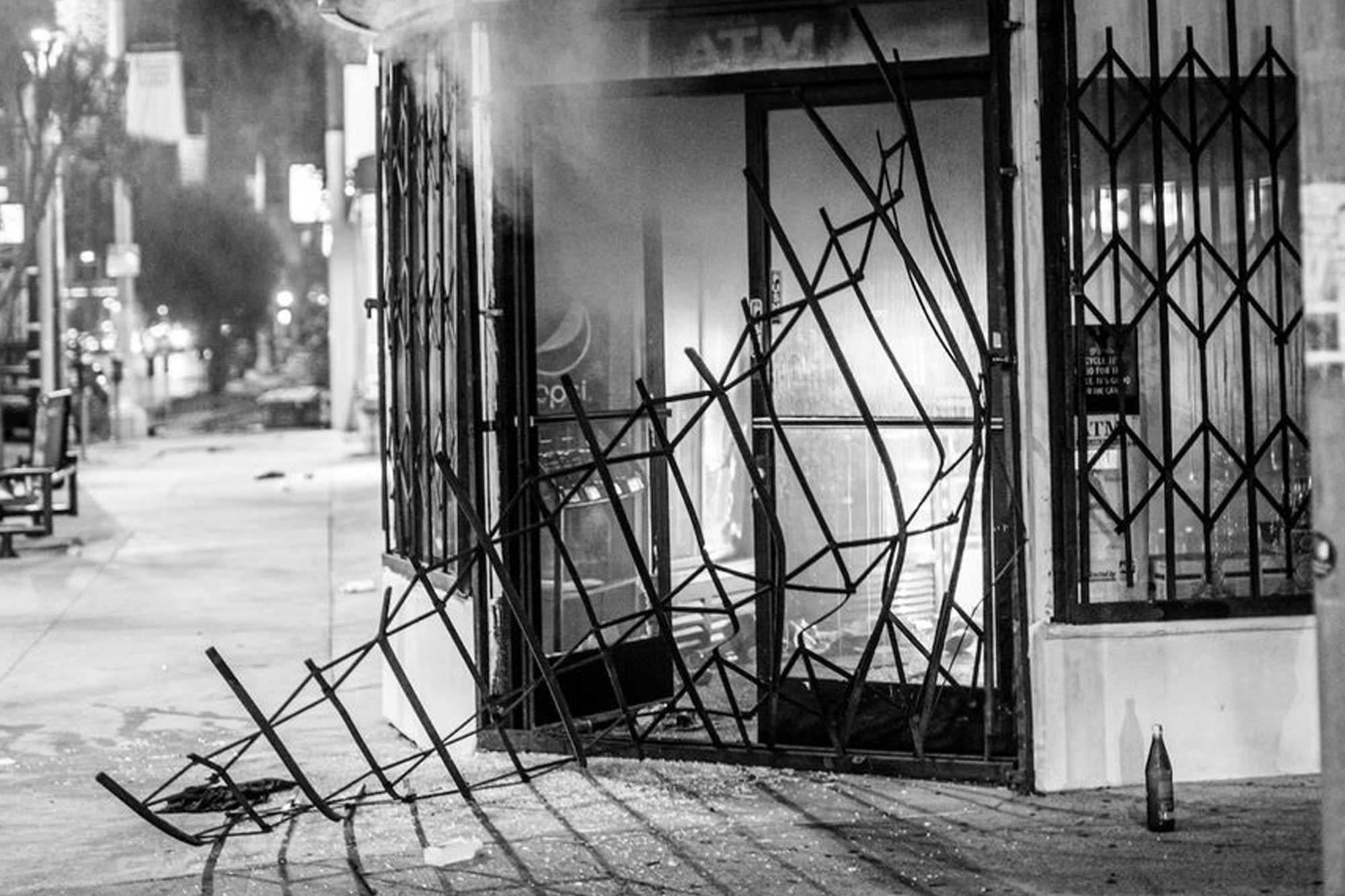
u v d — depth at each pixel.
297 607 12.73
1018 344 6.84
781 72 7.13
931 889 5.70
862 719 7.23
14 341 27.98
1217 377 7.16
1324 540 4.04
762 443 7.35
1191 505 7.02
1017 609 6.86
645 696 8.09
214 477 24.72
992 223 6.89
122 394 36.88
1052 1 6.75
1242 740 6.96
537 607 7.61
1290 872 5.76
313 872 6.08
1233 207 7.16
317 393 41.84
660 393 8.14
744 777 7.15
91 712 9.22
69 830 6.82
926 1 6.95
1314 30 4.04
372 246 27.56
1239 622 6.94
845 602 7.08
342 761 8.00
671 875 5.91
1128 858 5.97
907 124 6.68
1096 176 7.07
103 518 19.14
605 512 8.00
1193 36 7.03
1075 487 6.87
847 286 6.67
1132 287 7.08
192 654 10.88
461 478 7.65
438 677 8.07
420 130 8.12
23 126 19.06
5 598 13.33
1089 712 6.87
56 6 18.86
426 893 5.80
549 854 6.18
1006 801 6.75
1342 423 4.03
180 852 6.42
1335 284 4.04
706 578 9.27
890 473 6.57
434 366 8.16
